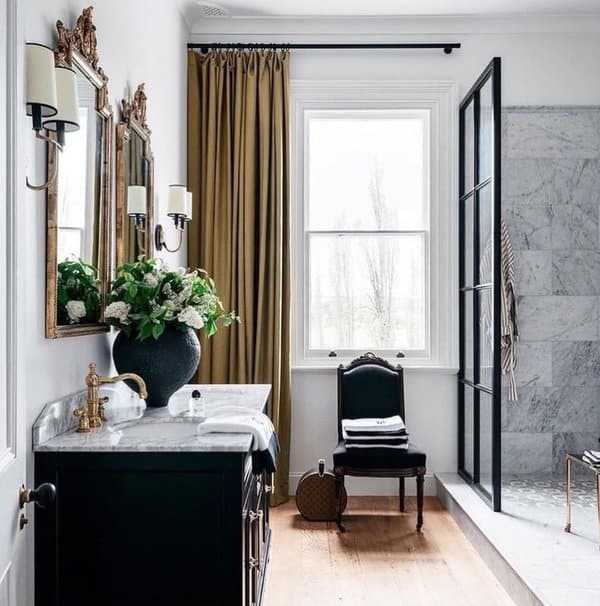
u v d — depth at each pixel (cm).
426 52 414
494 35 413
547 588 241
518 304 415
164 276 237
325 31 412
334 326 423
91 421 203
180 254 384
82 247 214
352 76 414
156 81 324
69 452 176
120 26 261
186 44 402
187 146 405
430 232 416
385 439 346
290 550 320
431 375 413
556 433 413
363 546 325
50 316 185
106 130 235
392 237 422
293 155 416
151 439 185
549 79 413
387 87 412
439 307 414
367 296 424
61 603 176
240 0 382
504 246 411
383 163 424
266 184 398
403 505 381
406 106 416
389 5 391
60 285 196
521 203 414
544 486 385
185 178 401
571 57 413
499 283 331
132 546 177
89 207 220
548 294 414
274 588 276
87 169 218
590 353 414
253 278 399
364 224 424
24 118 132
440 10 398
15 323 125
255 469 201
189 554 176
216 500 177
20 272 129
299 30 412
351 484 413
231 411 227
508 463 414
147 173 295
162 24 337
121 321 227
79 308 211
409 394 414
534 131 414
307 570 295
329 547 324
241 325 393
